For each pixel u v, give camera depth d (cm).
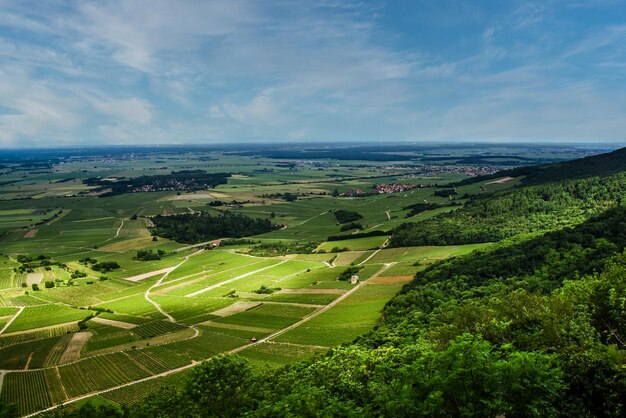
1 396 10050
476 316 6300
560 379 3741
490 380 3562
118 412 5769
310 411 4184
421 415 3550
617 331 5172
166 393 6731
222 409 5772
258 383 6381
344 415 4003
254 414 4341
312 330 12312
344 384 5800
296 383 6197
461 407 3519
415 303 11488
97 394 9862
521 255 12169
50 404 9538
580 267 10300
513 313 5766
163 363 11356
